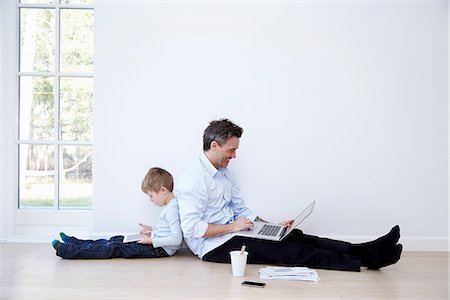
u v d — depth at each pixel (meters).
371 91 3.18
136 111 3.16
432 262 2.83
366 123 3.18
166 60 3.16
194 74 3.17
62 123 3.36
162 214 2.93
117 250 2.82
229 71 3.17
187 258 2.87
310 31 3.17
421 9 3.17
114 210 3.16
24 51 3.36
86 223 3.32
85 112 3.37
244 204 3.04
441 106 3.18
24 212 3.33
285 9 3.17
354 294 2.20
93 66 3.28
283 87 3.17
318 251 2.62
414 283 2.38
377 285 2.34
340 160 3.18
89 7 3.34
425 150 3.18
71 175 3.36
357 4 3.17
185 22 3.16
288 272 2.44
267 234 2.69
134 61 3.16
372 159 3.18
